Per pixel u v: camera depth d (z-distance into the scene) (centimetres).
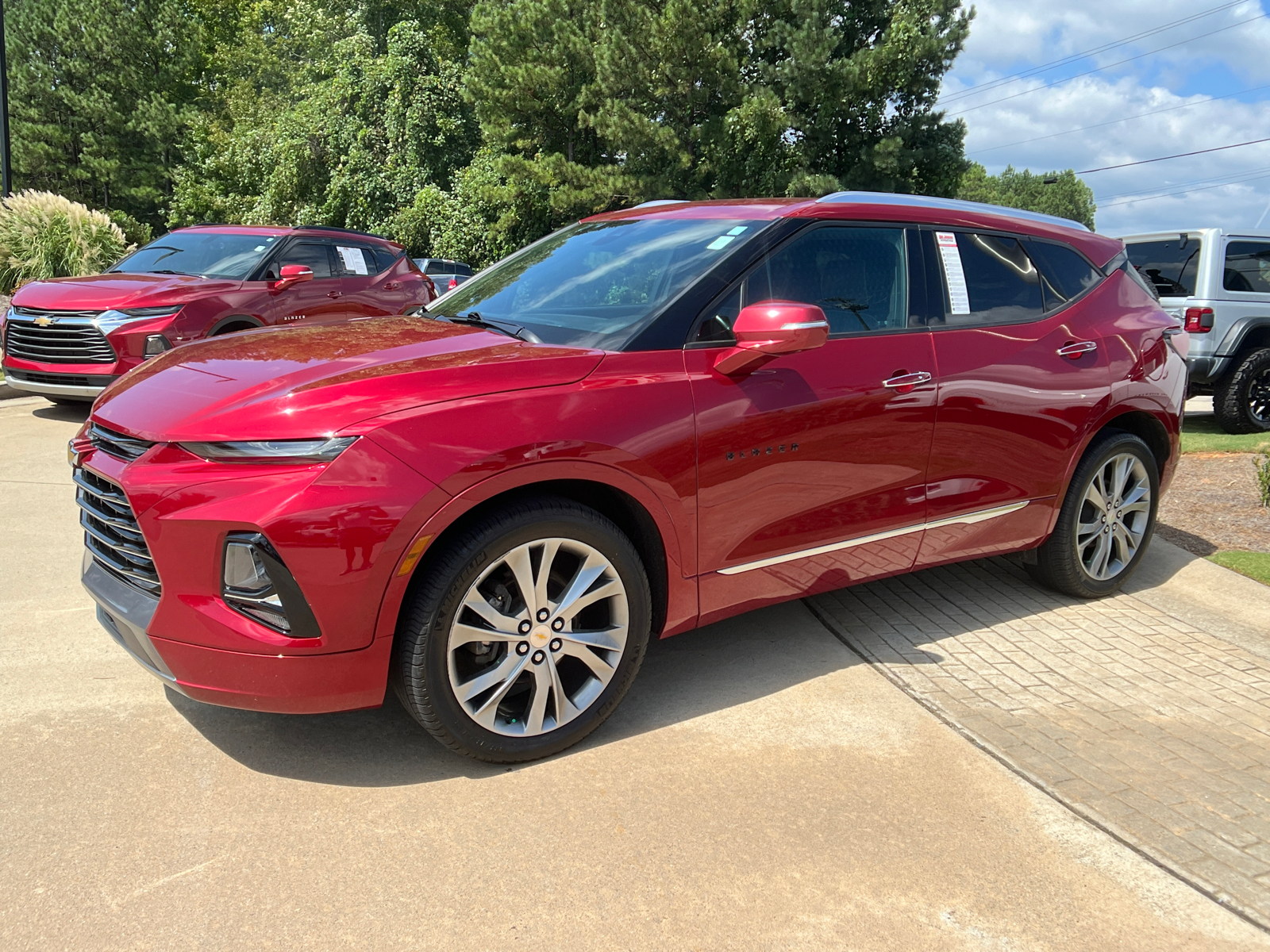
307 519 229
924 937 206
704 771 271
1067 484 401
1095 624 399
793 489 312
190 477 237
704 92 2303
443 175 2916
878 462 332
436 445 242
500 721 269
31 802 244
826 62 2177
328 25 4172
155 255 914
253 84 4719
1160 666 358
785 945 202
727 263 312
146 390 277
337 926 203
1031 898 221
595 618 291
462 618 258
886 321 341
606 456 266
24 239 1325
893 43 2188
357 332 316
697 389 288
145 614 249
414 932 202
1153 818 254
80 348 739
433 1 3759
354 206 2934
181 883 215
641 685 328
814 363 314
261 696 240
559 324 314
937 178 2448
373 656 242
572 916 209
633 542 297
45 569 424
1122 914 217
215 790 254
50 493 552
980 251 379
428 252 2847
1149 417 430
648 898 215
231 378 268
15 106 3366
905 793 263
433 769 269
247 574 236
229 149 3266
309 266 914
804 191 2192
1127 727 307
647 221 375
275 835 234
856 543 335
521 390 260
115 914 204
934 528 358
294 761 270
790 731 296
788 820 248
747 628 382
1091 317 409
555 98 2572
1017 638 381
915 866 230
